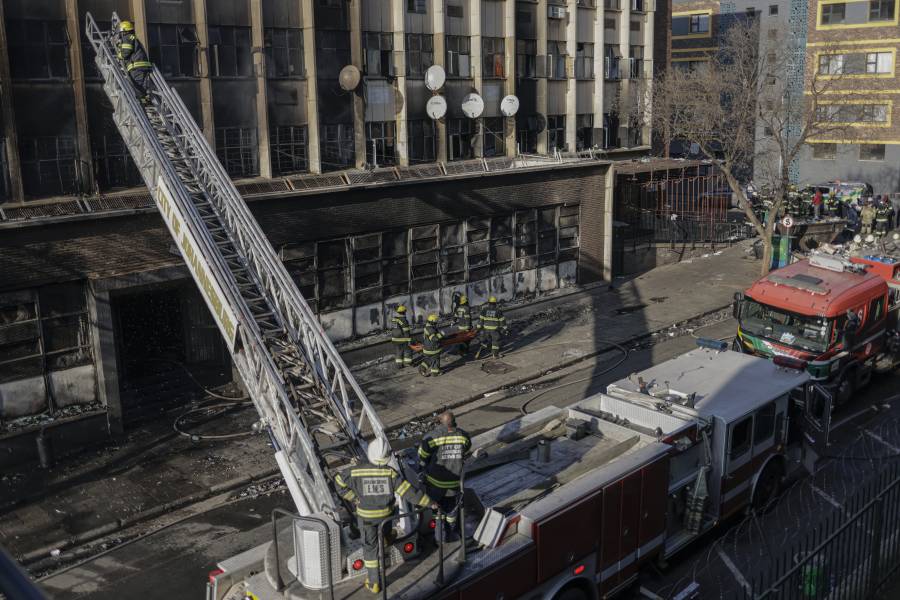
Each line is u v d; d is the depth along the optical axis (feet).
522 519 29.63
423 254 78.74
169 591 38.91
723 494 38.93
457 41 91.56
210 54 69.21
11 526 45.09
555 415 38.83
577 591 32.12
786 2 180.04
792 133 156.25
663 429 37.91
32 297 54.19
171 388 65.87
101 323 56.44
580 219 94.84
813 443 45.60
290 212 67.21
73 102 60.49
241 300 38.55
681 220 121.29
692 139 113.29
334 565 26.73
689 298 93.86
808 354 55.36
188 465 53.01
